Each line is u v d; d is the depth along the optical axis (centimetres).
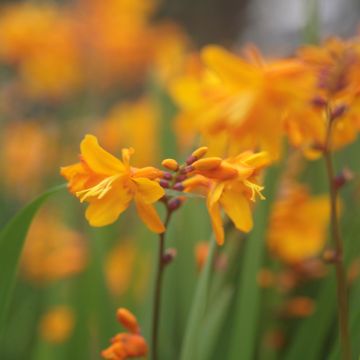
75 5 194
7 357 105
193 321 67
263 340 82
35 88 187
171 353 85
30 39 178
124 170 58
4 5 327
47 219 127
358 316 72
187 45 213
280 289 83
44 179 149
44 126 175
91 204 58
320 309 77
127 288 89
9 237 63
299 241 82
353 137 68
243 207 58
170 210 61
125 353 63
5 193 153
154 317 63
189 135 102
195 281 85
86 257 98
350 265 79
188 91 77
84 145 58
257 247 77
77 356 87
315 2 90
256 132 71
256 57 72
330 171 66
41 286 110
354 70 67
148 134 129
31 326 106
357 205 84
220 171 58
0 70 195
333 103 68
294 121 69
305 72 70
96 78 187
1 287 64
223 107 72
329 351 82
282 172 81
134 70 193
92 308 86
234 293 81
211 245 67
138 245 92
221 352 81
